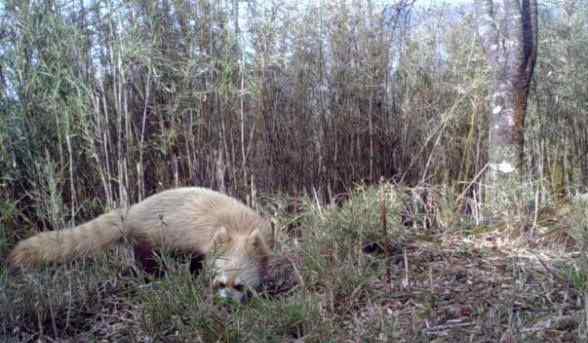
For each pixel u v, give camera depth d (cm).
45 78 181
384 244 167
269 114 237
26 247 160
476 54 246
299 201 232
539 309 131
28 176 194
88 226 166
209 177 212
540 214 197
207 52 210
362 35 253
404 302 141
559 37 273
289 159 242
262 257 152
